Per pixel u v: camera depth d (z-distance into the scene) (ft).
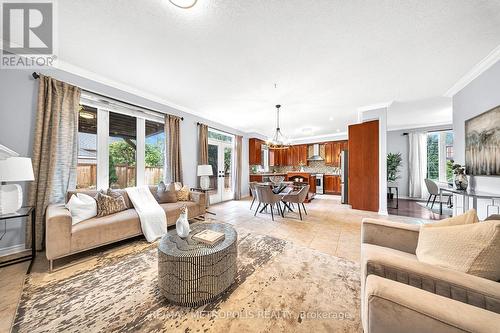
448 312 2.02
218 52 7.30
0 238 6.93
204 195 11.76
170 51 7.29
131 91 10.72
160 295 4.93
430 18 5.57
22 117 7.37
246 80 9.56
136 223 8.29
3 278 5.61
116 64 8.26
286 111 14.70
